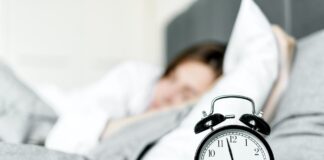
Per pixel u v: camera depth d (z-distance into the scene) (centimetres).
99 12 338
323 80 89
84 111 117
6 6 317
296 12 131
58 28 328
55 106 167
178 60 165
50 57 325
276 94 100
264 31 100
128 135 98
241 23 102
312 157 74
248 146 61
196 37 225
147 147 85
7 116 113
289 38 108
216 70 158
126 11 344
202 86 157
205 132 76
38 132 116
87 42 334
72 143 111
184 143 79
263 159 60
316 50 98
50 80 324
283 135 87
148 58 347
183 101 161
